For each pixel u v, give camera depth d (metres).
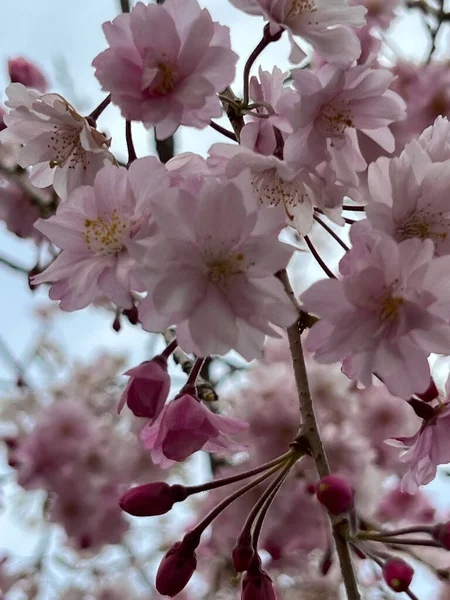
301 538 0.33
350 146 0.19
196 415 0.18
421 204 0.18
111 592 0.48
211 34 0.18
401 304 0.17
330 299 0.17
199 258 0.16
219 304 0.16
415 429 0.38
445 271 0.17
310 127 0.18
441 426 0.19
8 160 0.40
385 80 0.18
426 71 0.36
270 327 0.17
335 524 0.18
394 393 0.17
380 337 0.17
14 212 0.41
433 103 0.35
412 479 0.20
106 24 0.18
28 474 0.42
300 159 0.18
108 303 0.44
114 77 0.18
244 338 0.17
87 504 0.43
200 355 0.16
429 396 0.19
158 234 0.17
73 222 0.18
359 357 0.17
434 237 0.18
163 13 0.18
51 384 0.50
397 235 0.18
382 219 0.17
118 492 0.44
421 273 0.17
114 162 0.19
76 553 0.48
